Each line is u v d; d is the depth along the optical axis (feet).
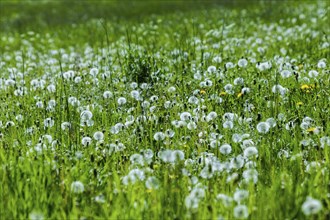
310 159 16.55
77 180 15.61
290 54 36.42
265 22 55.88
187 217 12.95
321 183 14.43
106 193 14.58
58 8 109.19
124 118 21.77
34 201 14.15
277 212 13.21
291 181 14.51
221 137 18.35
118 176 15.87
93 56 40.14
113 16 81.51
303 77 26.81
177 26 56.44
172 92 25.29
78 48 49.08
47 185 14.88
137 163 16.56
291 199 13.33
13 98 26.30
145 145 18.65
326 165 15.81
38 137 19.69
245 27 51.11
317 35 42.14
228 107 22.25
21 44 55.57
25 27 73.36
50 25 74.13
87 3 117.39
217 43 40.55
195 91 24.21
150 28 53.83
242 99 23.26
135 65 29.99
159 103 23.49
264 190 14.30
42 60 42.22
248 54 35.45
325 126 19.17
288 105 22.12
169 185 14.21
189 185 15.06
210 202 13.47
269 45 40.65
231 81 26.30
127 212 13.38
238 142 18.28
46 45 52.06
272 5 72.69
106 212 13.33
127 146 18.62
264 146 17.67
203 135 18.72
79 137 19.39
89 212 13.73
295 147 16.96
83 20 80.18
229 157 17.16
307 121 19.39
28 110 23.41
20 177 15.16
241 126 19.60
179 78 28.17
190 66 31.71
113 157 17.48
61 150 18.06
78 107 23.16
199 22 58.23
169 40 45.68
